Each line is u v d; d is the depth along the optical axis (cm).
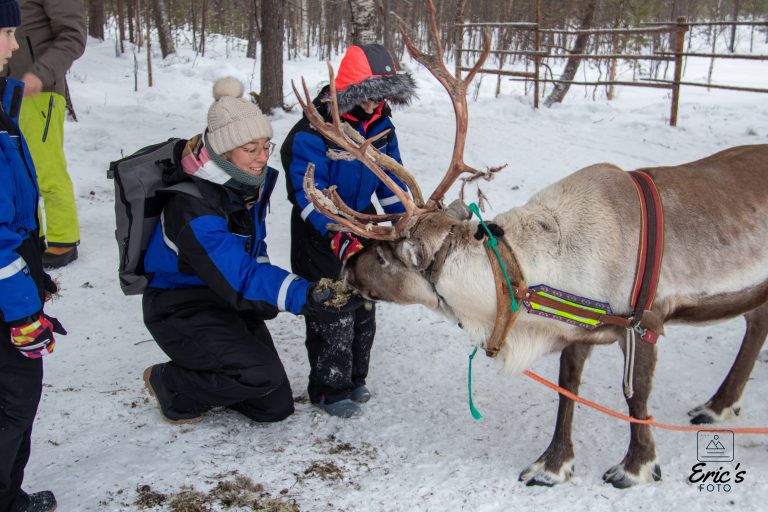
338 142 315
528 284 316
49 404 386
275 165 862
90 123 1061
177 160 333
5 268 250
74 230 588
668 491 312
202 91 1602
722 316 340
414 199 337
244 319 373
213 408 393
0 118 266
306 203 356
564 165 825
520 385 414
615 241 309
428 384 420
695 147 896
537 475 323
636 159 843
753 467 326
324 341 375
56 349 457
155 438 354
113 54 2069
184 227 322
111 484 309
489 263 313
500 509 304
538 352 332
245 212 346
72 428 364
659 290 314
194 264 325
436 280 320
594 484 322
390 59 355
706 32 2777
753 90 974
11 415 269
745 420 370
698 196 329
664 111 1180
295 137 363
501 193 741
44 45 569
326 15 2727
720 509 296
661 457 339
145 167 333
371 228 314
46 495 293
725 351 445
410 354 457
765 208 338
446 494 314
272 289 321
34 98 549
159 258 344
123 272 346
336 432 368
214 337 343
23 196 271
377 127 374
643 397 313
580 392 402
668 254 316
